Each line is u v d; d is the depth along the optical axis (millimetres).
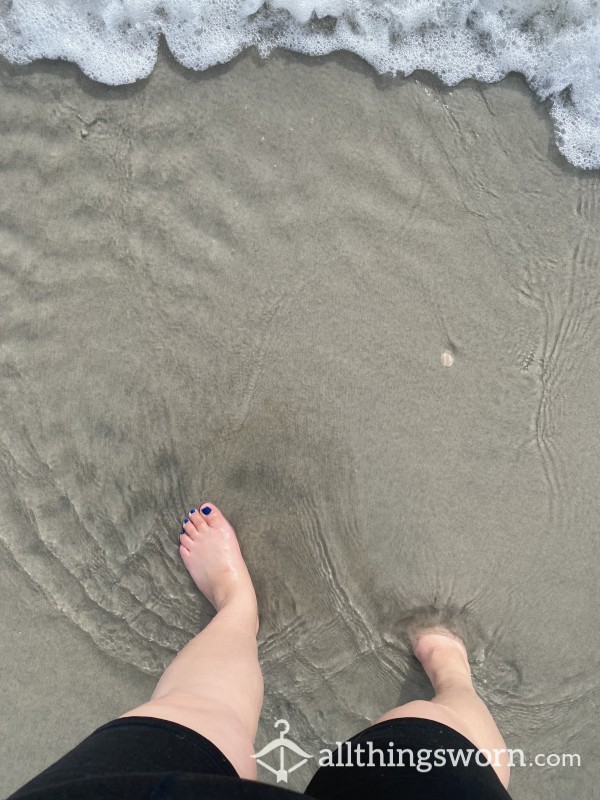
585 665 1038
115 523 1023
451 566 1031
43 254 1016
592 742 1036
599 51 1036
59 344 1019
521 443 1037
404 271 1030
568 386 1042
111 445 1021
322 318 1026
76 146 1017
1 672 1003
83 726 1006
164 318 1022
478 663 1037
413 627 1035
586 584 1035
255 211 1022
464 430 1034
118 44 1022
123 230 1021
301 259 1026
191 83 1023
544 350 1041
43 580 1019
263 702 1023
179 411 1021
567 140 1044
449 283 1033
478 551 1033
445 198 1033
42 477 1021
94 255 1019
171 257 1022
